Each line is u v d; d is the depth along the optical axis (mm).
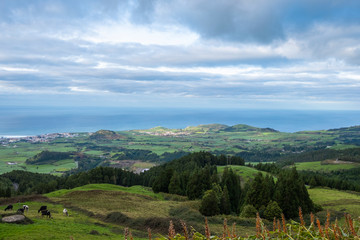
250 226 43344
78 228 30812
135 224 37719
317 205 62062
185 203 67312
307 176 118125
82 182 109750
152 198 75375
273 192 70062
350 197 73625
